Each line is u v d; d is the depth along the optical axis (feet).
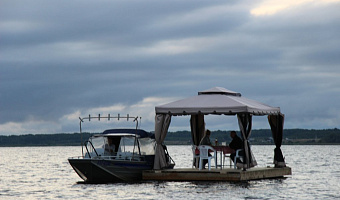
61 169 216.74
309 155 423.64
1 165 263.49
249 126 110.42
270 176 117.91
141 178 115.44
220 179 106.73
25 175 174.40
